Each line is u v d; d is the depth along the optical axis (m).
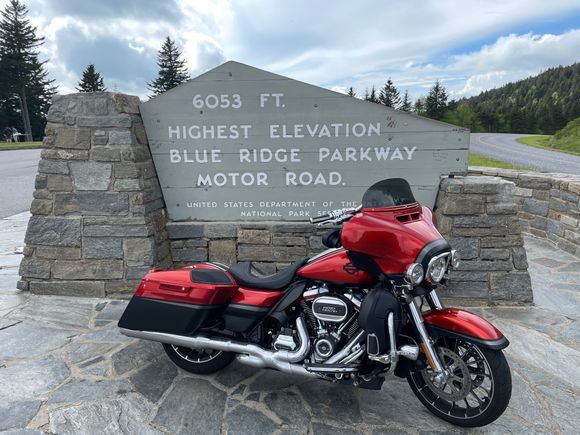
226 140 4.00
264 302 2.46
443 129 3.73
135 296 2.71
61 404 2.45
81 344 3.14
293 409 2.44
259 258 4.14
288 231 4.05
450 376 2.20
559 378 2.73
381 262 2.15
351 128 3.83
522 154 22.70
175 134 4.03
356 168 3.92
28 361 2.90
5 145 33.19
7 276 4.57
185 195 4.18
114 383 2.66
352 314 2.28
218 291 2.52
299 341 2.37
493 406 2.13
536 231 6.15
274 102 3.86
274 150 3.97
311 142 3.91
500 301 3.79
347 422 2.33
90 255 3.95
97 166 3.83
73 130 3.82
